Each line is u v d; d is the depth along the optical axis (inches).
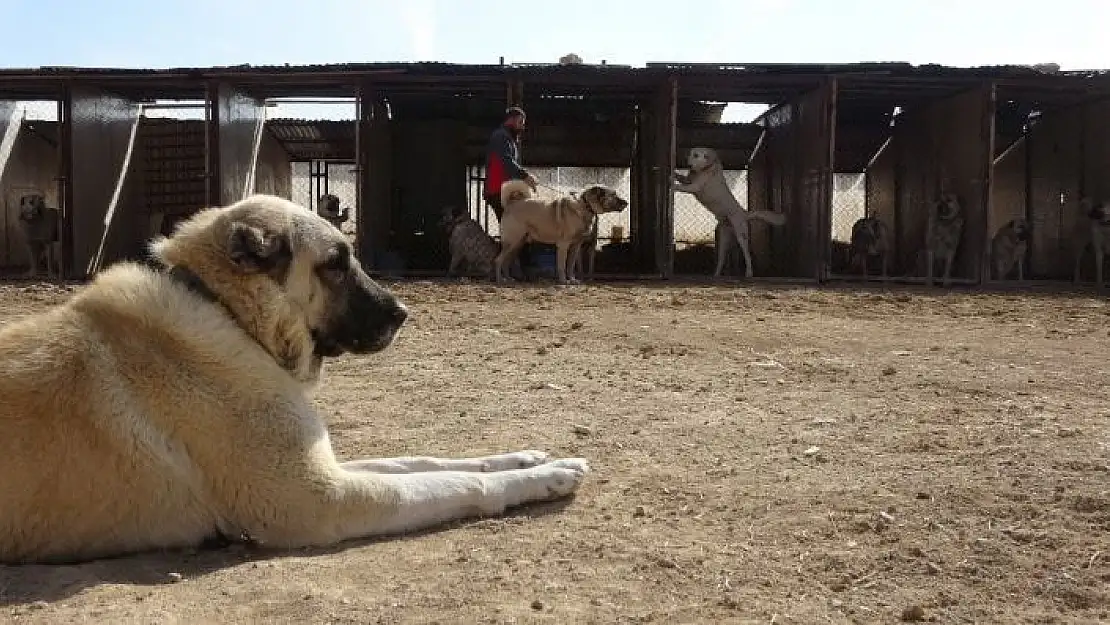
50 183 573.9
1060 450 144.2
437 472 122.7
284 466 106.3
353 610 90.9
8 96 488.1
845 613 90.4
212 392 105.7
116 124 493.7
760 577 99.5
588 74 437.4
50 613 89.7
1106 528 111.3
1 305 327.6
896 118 550.6
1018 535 109.6
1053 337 274.1
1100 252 444.5
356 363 235.9
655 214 489.7
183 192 522.0
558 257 404.8
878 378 215.2
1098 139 481.7
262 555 107.4
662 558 104.7
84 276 446.9
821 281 442.0
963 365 230.4
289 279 115.0
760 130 561.6
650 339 264.5
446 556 106.1
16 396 99.0
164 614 89.6
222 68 431.2
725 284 418.9
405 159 561.0
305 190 667.4
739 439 160.9
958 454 145.4
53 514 100.6
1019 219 473.7
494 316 303.4
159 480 103.5
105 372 102.6
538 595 94.9
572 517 121.0
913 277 470.3
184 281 112.5
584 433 166.1
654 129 492.1
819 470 140.2
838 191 642.2
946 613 90.4
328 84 454.9
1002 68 434.6
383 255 465.4
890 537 110.0
